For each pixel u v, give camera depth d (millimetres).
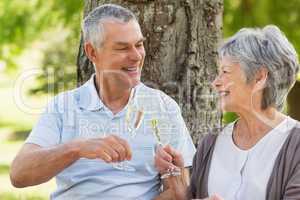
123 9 3260
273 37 2852
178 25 3523
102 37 3236
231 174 2949
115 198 3258
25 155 3129
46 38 7875
